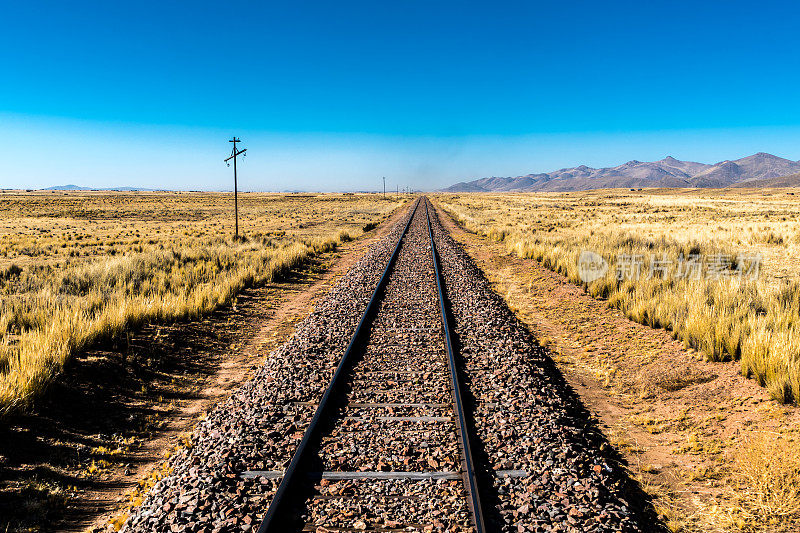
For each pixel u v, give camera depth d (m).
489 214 63.16
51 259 25.02
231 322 12.14
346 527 4.02
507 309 12.74
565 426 6.00
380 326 10.25
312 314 11.66
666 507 4.78
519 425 5.81
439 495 4.45
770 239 23.47
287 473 4.52
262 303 14.56
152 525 4.15
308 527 4.04
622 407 7.27
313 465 4.96
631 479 5.24
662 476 5.36
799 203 82.44
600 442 6.00
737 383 7.10
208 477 4.73
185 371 8.84
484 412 6.18
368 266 18.59
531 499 4.39
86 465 5.61
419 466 4.94
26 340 8.49
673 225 38.91
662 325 10.30
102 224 53.69
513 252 24.00
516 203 105.31
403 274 16.83
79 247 30.64
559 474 4.82
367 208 89.25
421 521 4.10
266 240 33.81
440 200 133.75
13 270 19.70
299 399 6.61
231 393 7.80
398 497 4.43
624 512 4.37
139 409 7.18
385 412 6.21
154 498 4.60
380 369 7.76
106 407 7.07
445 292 13.80
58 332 8.47
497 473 4.82
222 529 3.98
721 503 4.77
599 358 9.36
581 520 4.15
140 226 51.44
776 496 4.62
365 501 4.38
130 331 9.84
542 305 13.89
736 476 5.14
